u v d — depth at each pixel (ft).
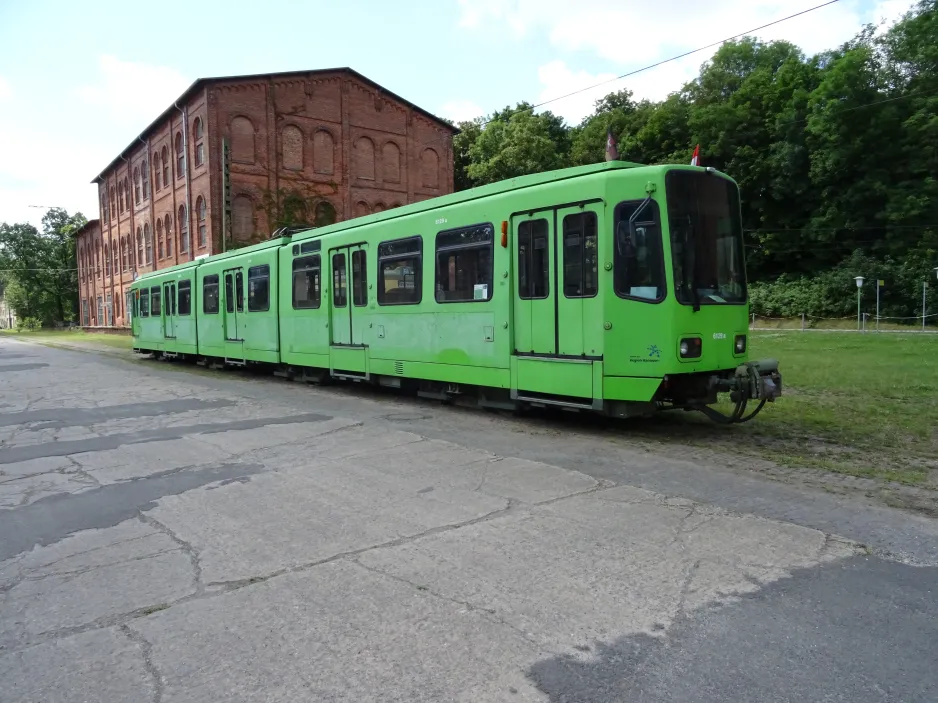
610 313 26.18
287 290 48.93
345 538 15.64
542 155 151.74
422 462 23.08
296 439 27.48
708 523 16.24
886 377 44.91
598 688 9.40
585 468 21.95
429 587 12.83
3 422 33.81
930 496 18.63
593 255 26.86
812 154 145.48
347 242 41.68
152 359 81.15
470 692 9.35
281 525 16.69
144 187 148.36
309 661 10.26
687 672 9.77
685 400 27.12
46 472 22.98
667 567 13.57
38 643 11.04
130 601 12.55
